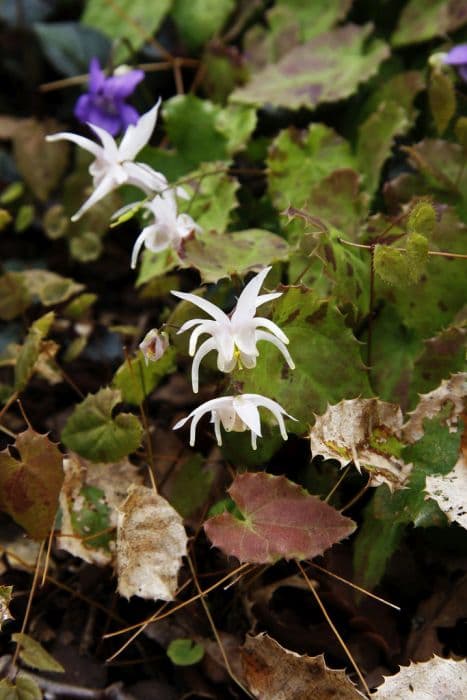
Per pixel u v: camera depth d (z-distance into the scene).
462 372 0.67
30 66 0.94
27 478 0.68
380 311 0.73
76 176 0.84
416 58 0.82
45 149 0.87
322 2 0.84
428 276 0.72
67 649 0.71
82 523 0.70
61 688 0.69
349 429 0.67
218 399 0.65
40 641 0.71
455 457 0.67
